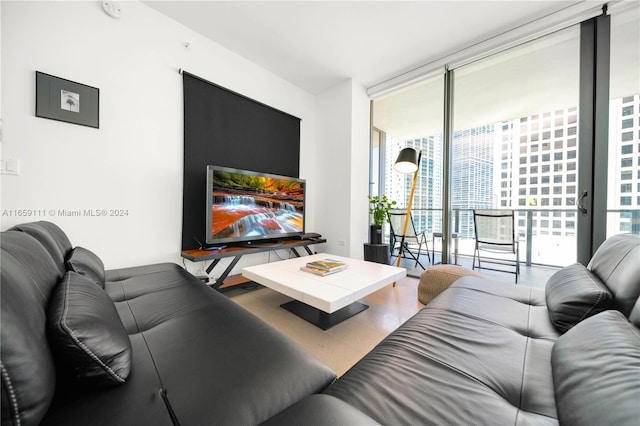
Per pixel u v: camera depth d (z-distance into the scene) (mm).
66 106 1789
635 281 915
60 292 761
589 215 2146
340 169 3482
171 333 910
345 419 483
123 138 2053
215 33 2488
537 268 2869
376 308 2107
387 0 2062
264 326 984
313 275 1908
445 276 2041
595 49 2086
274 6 2143
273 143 3217
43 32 1703
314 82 3451
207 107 2562
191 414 553
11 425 442
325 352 1479
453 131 2953
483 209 2951
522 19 2250
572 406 540
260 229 2822
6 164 1596
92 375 613
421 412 578
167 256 2320
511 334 965
